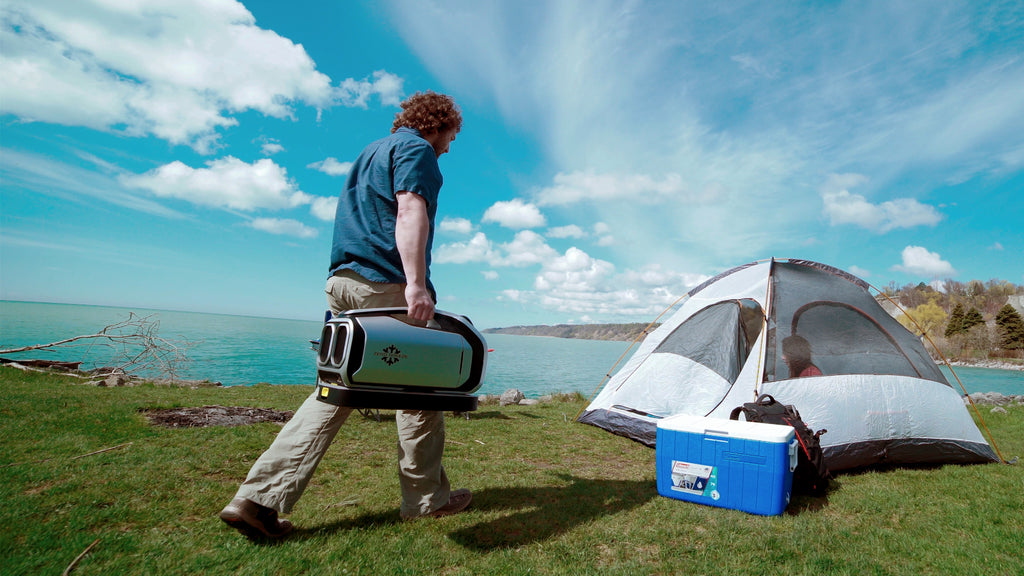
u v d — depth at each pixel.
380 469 3.51
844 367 4.62
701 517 2.81
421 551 2.14
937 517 3.00
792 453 3.11
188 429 4.37
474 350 2.10
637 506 2.99
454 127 2.57
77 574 1.81
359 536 2.26
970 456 4.58
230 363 25.84
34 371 8.51
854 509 3.14
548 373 36.31
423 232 2.07
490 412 6.77
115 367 9.86
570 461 4.21
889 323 5.06
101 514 2.35
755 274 5.53
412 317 1.97
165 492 2.75
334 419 2.22
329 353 1.96
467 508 2.74
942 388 4.80
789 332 4.78
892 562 2.32
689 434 3.20
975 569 2.24
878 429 4.40
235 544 2.12
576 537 2.43
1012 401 10.58
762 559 2.28
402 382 1.91
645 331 6.47
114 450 3.55
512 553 2.19
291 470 2.14
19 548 1.96
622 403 5.73
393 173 2.25
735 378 5.12
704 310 5.82
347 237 2.27
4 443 3.57
